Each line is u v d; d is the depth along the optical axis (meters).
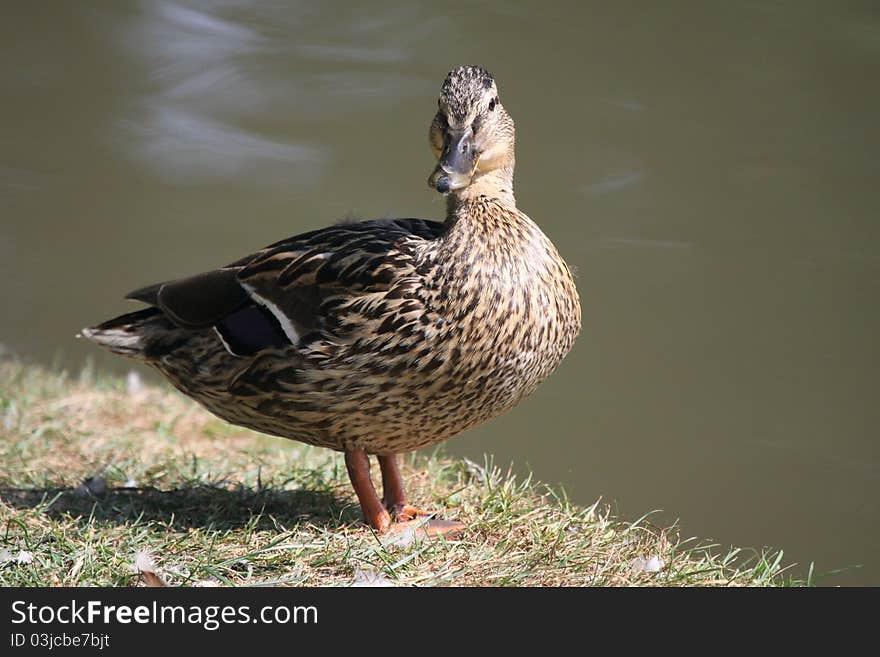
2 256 16.11
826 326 15.19
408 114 19.36
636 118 19.52
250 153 18.41
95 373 13.22
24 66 20.11
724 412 13.48
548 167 18.20
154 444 9.83
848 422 13.24
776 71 20.88
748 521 11.38
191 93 19.73
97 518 7.54
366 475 7.39
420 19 21.88
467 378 6.94
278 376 7.09
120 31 21.17
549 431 13.03
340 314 6.91
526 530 7.32
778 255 16.41
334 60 20.55
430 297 6.84
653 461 12.38
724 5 23.00
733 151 18.70
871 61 21.12
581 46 21.38
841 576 10.52
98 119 19.06
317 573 6.66
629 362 14.56
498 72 20.36
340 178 17.94
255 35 21.33
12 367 12.09
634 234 16.89
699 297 15.73
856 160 18.66
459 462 8.95
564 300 7.30
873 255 16.55
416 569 6.69
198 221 17.05
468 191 7.20
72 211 17.19
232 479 8.65
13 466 8.93
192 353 7.52
